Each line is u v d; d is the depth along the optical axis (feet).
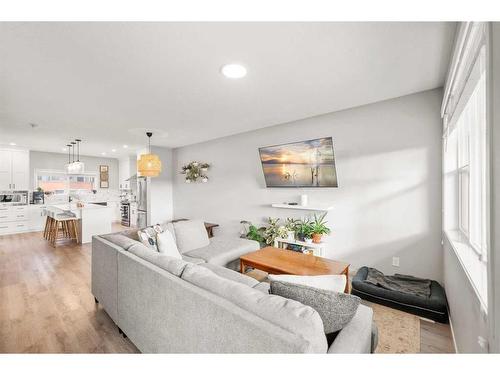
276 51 5.41
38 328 6.43
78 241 16.25
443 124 7.48
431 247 8.07
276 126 12.32
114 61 5.77
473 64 3.71
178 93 7.78
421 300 6.85
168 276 4.38
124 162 25.68
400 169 8.63
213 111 9.72
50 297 8.24
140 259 5.38
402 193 8.62
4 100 8.19
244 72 6.40
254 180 13.65
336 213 10.30
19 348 5.63
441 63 6.04
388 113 8.82
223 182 15.29
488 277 2.65
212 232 15.64
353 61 5.91
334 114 10.23
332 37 4.90
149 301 4.80
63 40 4.90
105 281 6.74
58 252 13.87
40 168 21.68
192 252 9.25
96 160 25.38
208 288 3.86
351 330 3.48
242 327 3.06
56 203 22.61
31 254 13.46
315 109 9.68
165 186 18.94
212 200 16.06
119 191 26.94
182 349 4.01
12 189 19.36
